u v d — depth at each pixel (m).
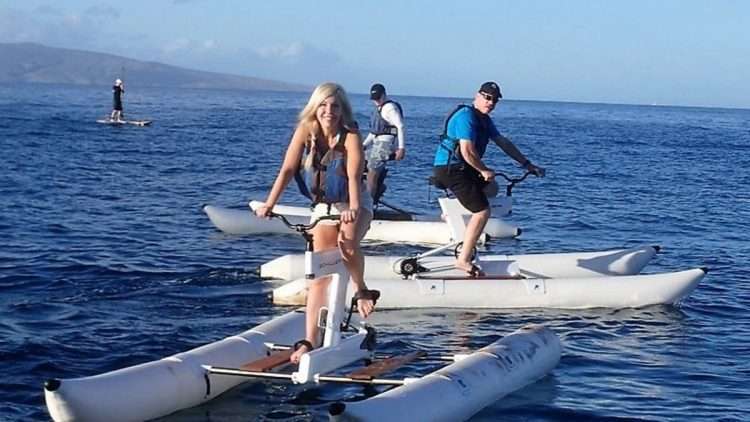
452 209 10.41
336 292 6.89
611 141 49.59
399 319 9.27
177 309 9.41
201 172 25.14
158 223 15.34
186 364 6.64
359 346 7.21
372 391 7.02
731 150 44.72
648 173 29.34
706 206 20.64
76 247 12.72
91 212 16.39
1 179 20.95
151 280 10.74
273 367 6.82
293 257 10.97
